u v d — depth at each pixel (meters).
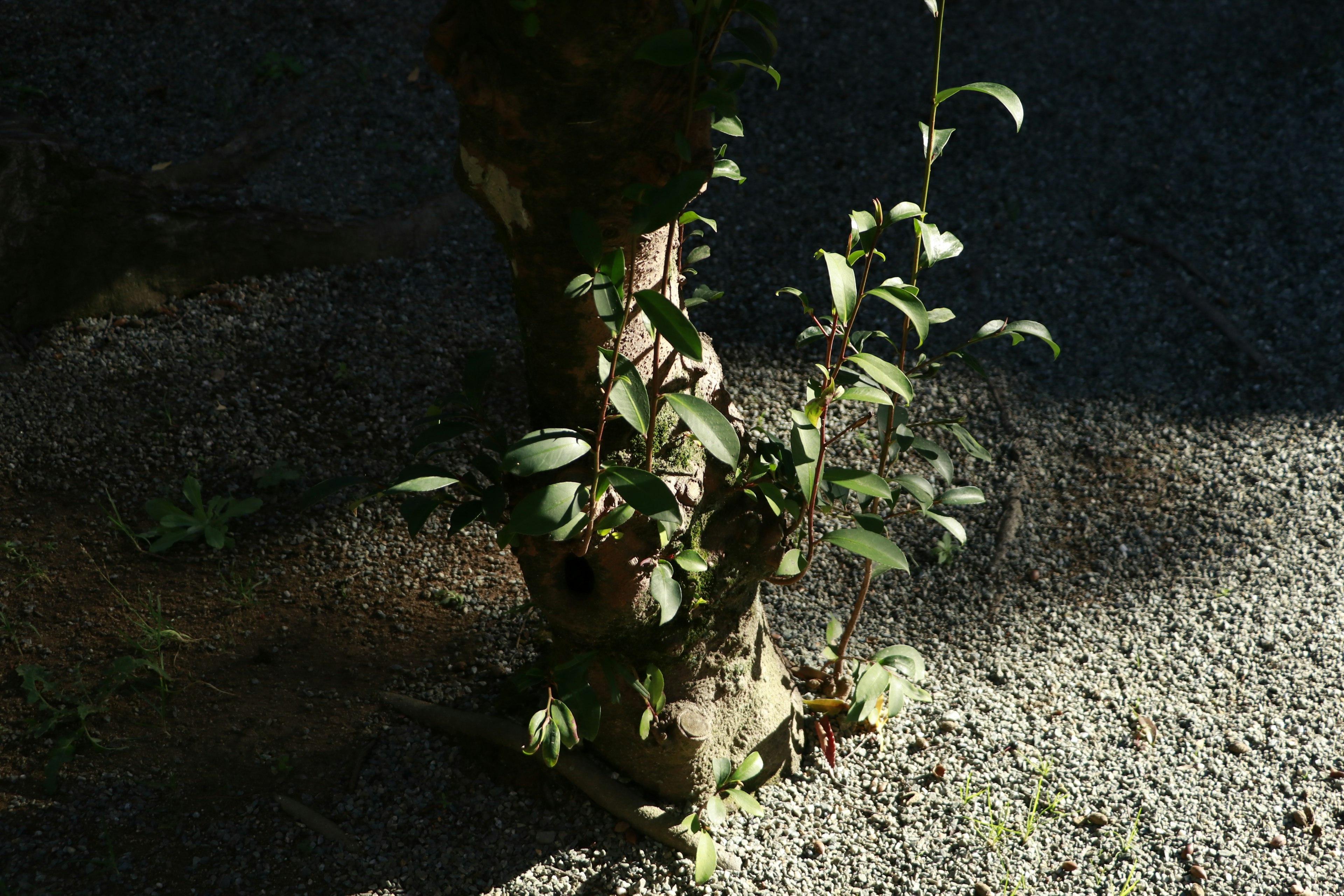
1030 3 6.12
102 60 5.01
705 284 4.57
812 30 5.93
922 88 5.58
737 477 2.30
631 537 2.11
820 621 3.30
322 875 2.46
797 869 2.52
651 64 1.69
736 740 2.60
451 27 1.64
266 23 5.32
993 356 4.36
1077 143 5.28
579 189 1.79
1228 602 3.28
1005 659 3.16
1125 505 3.74
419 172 4.90
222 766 2.71
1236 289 4.56
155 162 4.60
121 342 4.08
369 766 2.73
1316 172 5.03
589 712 2.17
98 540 3.39
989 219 4.92
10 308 3.96
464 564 3.41
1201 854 2.50
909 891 2.46
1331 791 2.64
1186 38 5.85
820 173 5.11
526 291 2.00
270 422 3.85
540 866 2.50
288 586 3.30
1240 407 4.07
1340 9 5.90
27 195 3.98
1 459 3.61
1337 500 3.60
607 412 2.13
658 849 2.54
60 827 2.53
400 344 4.20
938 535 3.66
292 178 4.73
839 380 2.25
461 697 2.91
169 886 2.41
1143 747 2.80
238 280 4.38
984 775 2.74
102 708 2.85
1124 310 4.52
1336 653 3.02
